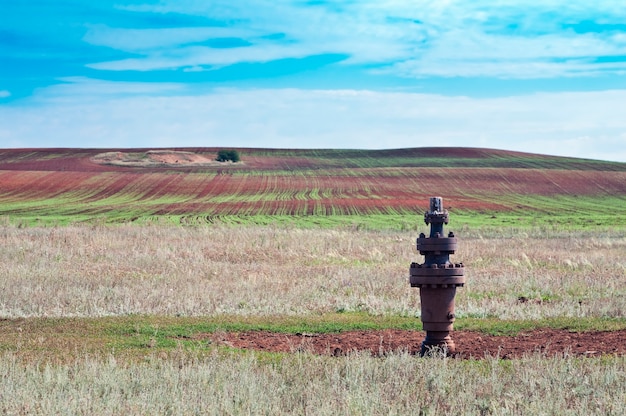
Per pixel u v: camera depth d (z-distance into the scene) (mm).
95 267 27453
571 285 23344
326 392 10180
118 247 33344
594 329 16438
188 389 10234
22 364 12289
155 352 13828
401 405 9609
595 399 9797
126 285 22969
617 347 14211
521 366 11711
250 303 20031
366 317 18469
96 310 18922
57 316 18359
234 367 11547
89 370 11266
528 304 19938
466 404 9672
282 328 16922
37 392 10070
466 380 10883
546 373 11047
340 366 11742
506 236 46125
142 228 42844
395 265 29672
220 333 15922
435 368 11406
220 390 10367
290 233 40125
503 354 13680
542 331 16312
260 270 27219
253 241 36344
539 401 9594
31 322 17406
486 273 26297
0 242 33562
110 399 9836
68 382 10633
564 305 19516
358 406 9484
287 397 10055
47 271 26094
